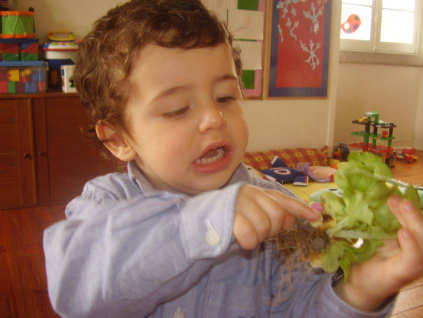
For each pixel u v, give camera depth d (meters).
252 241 0.38
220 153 0.51
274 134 3.79
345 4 4.39
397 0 4.64
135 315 0.44
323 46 3.79
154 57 0.49
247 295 0.59
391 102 4.86
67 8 2.97
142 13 0.53
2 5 2.79
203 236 0.39
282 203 0.43
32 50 2.77
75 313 0.41
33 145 2.73
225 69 0.50
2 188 2.72
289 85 3.74
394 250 0.44
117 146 0.60
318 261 0.45
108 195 0.59
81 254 0.42
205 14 0.54
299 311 0.56
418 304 1.72
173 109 0.49
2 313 1.62
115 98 0.54
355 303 0.47
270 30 3.54
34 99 2.69
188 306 0.57
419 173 3.83
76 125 2.79
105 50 0.56
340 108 4.52
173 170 0.50
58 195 2.84
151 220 0.41
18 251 2.18
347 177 0.43
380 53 4.57
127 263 0.40
